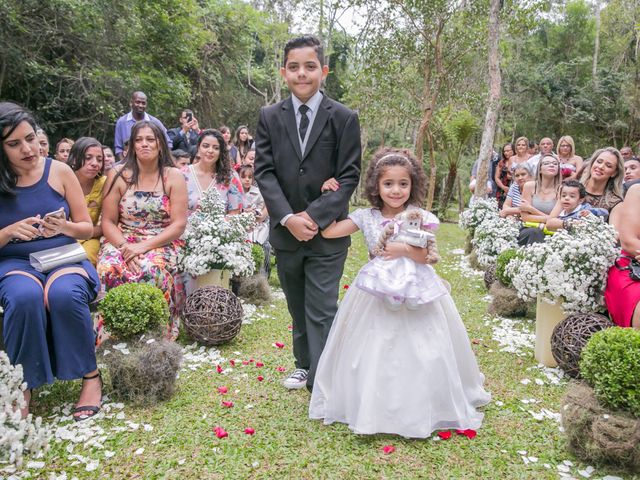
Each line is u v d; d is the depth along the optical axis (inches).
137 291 133.0
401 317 113.4
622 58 1017.5
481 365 152.2
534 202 233.5
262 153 126.2
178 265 173.8
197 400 126.5
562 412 105.4
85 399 119.5
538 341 156.4
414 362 109.8
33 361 111.7
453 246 392.2
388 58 472.7
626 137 979.9
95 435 109.2
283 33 866.8
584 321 139.9
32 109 498.6
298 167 123.2
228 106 896.9
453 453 103.8
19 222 119.5
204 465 99.0
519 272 162.1
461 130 642.2
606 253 144.2
